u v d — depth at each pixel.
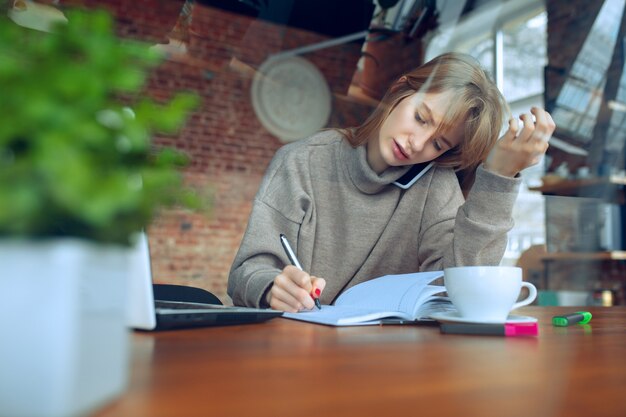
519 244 2.74
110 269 0.23
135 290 0.54
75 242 0.19
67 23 0.20
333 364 0.37
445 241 1.34
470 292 0.62
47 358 0.19
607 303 2.88
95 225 0.20
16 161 0.17
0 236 0.19
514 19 2.19
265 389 0.29
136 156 0.21
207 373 0.33
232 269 1.23
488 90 1.37
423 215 1.40
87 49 0.20
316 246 1.38
